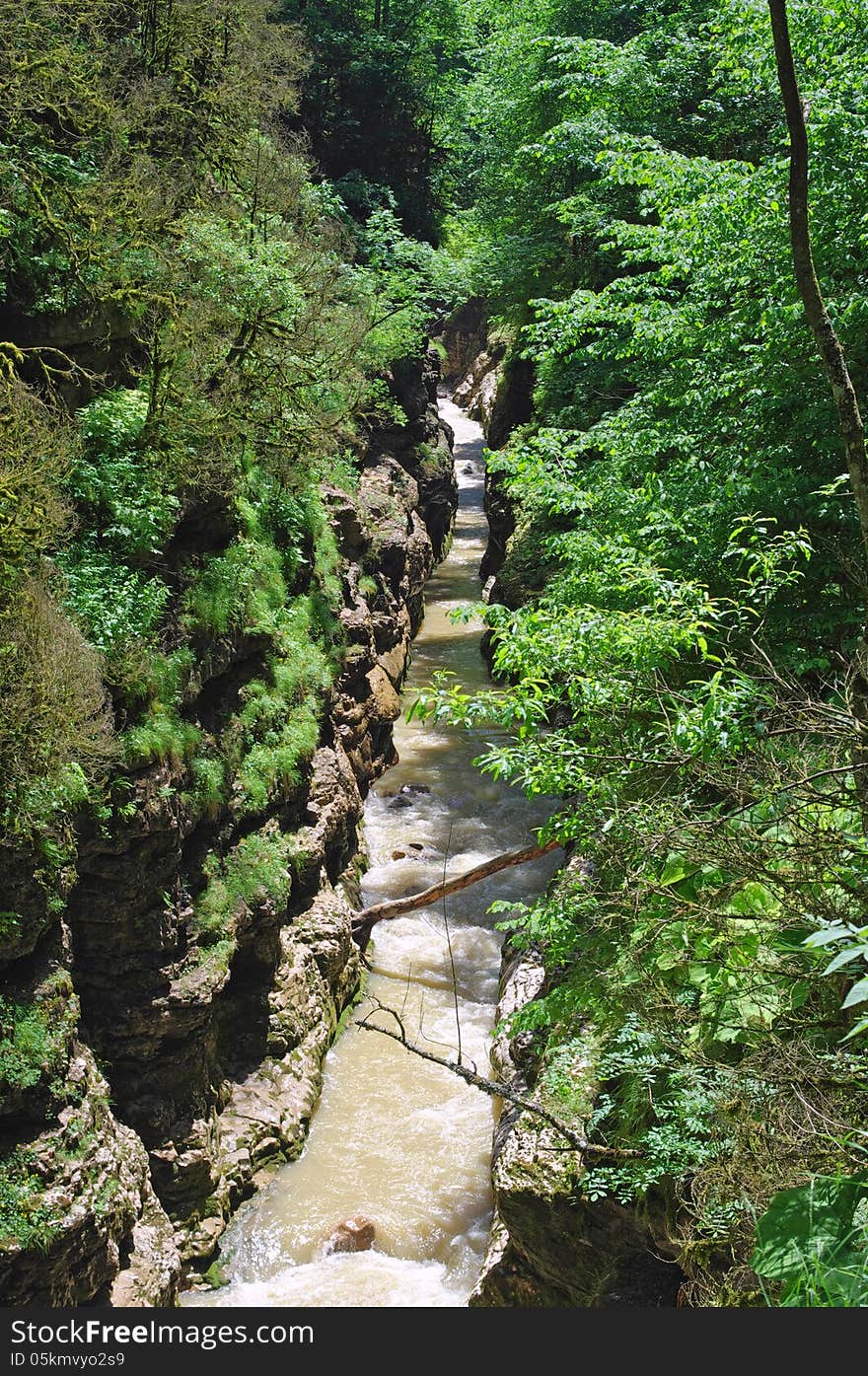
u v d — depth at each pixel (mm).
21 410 8930
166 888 10047
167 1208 9680
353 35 28953
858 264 8969
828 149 9172
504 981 12633
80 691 8398
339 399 16875
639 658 7047
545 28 25906
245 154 15742
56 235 10492
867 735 4703
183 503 11430
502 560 28453
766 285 9930
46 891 8320
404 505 24750
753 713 5797
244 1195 10523
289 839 12930
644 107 18656
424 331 28594
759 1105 4461
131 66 14086
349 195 27094
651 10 20766
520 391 31188
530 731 7176
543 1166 7277
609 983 6660
